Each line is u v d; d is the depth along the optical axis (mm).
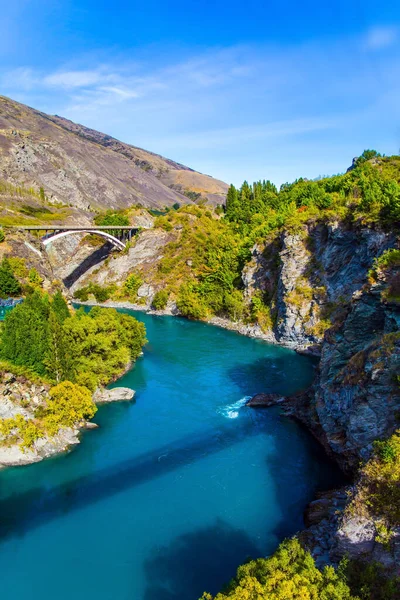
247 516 35188
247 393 60469
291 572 22562
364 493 28109
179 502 36969
